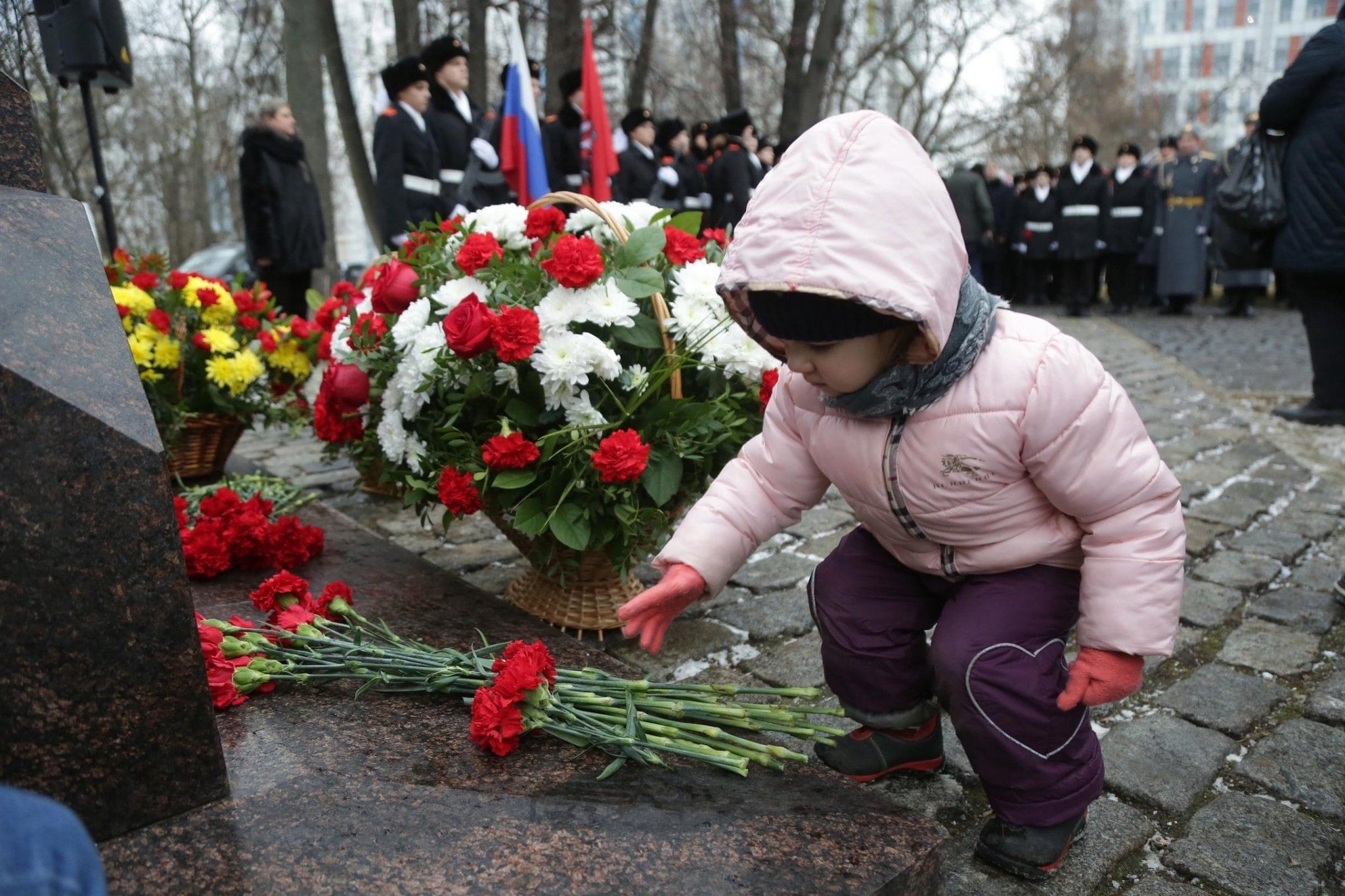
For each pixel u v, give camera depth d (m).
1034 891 1.62
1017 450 1.49
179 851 1.33
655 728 1.63
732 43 14.76
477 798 1.48
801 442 1.74
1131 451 1.48
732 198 10.38
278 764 1.57
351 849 1.34
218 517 2.69
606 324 2.20
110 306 1.44
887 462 1.57
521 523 2.23
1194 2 44.25
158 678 1.37
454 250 2.48
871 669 1.78
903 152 1.33
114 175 21.78
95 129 4.88
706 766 1.62
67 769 1.32
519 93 6.27
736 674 2.38
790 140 13.88
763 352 2.35
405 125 6.05
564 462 2.26
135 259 3.90
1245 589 2.93
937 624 1.71
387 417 2.44
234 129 18.86
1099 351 8.09
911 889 1.36
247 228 7.05
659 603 1.70
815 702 2.24
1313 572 3.10
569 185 7.90
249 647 1.82
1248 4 43.56
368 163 10.36
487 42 11.38
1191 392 6.12
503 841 1.37
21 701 1.27
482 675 1.78
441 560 3.21
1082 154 12.24
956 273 1.33
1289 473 4.21
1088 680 1.52
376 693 1.87
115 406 1.33
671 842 1.38
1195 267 11.68
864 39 19.61
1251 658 2.48
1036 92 23.09
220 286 3.88
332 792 1.48
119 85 4.93
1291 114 4.68
